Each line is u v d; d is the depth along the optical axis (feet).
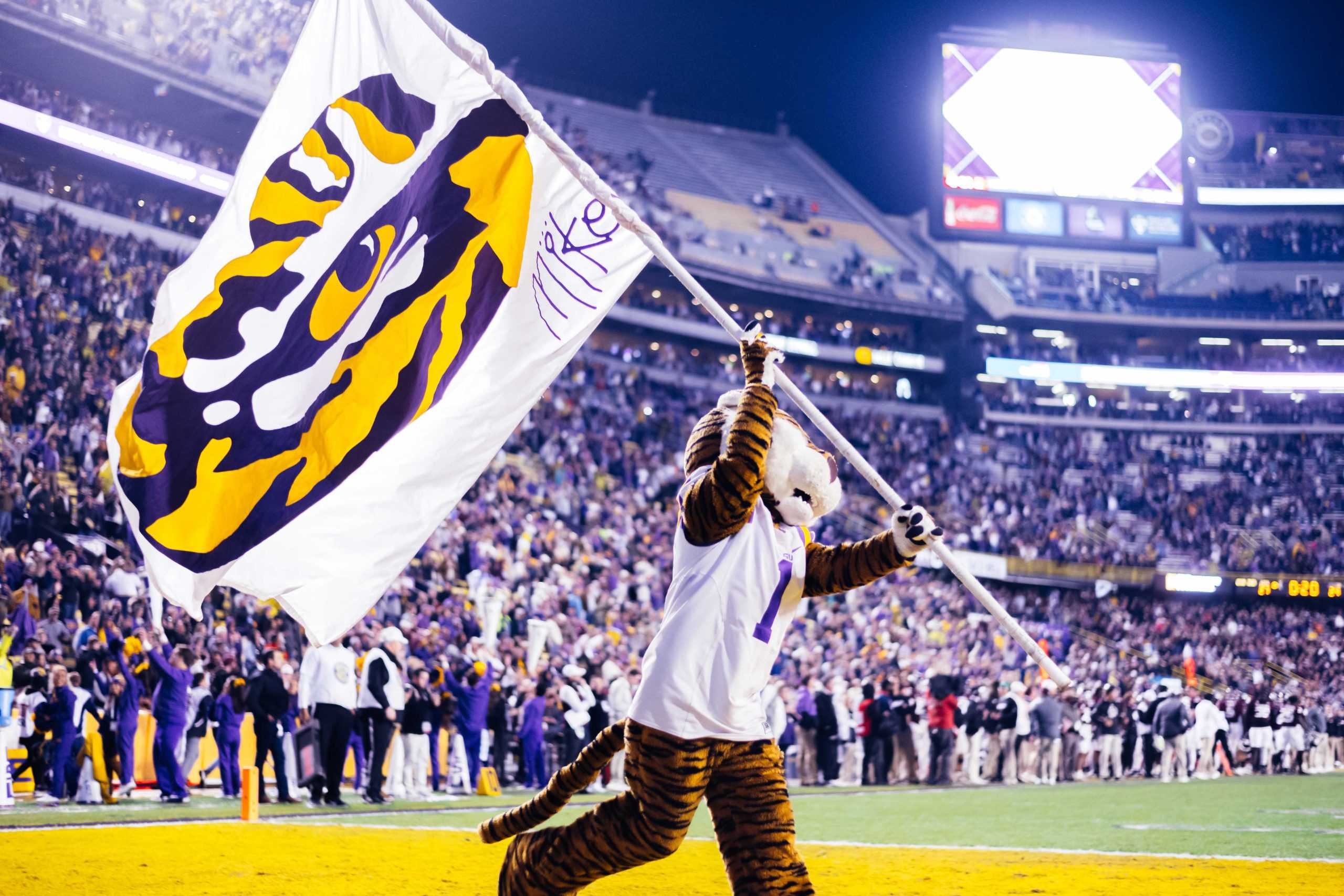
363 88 19.70
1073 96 155.53
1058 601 136.36
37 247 89.40
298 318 18.78
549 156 19.99
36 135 96.43
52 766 45.44
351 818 40.19
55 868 26.09
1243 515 153.28
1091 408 165.89
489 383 19.13
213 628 57.98
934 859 30.63
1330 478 159.84
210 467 17.97
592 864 13.35
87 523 68.64
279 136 19.22
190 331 18.31
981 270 171.01
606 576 87.25
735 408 14.52
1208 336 173.17
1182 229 157.17
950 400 165.48
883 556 13.64
